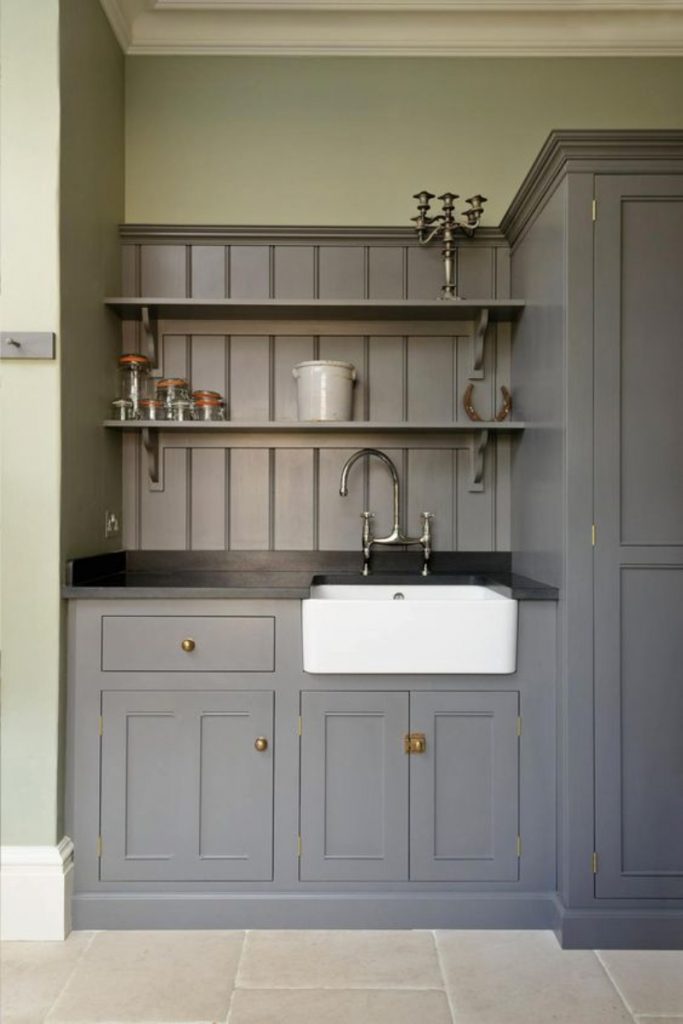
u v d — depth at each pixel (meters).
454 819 1.90
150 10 2.42
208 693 1.90
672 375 1.81
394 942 1.83
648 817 1.81
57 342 1.85
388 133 2.54
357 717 1.90
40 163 1.86
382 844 1.90
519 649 1.90
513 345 2.42
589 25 2.50
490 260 2.46
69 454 1.94
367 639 1.87
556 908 1.85
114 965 1.73
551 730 1.90
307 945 1.81
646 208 1.80
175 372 2.47
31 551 1.86
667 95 2.55
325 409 2.28
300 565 2.47
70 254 1.94
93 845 1.89
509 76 2.55
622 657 1.81
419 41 2.52
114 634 1.90
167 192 2.52
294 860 1.90
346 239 2.46
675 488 1.81
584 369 1.81
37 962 1.74
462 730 1.90
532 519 2.17
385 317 2.43
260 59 2.53
